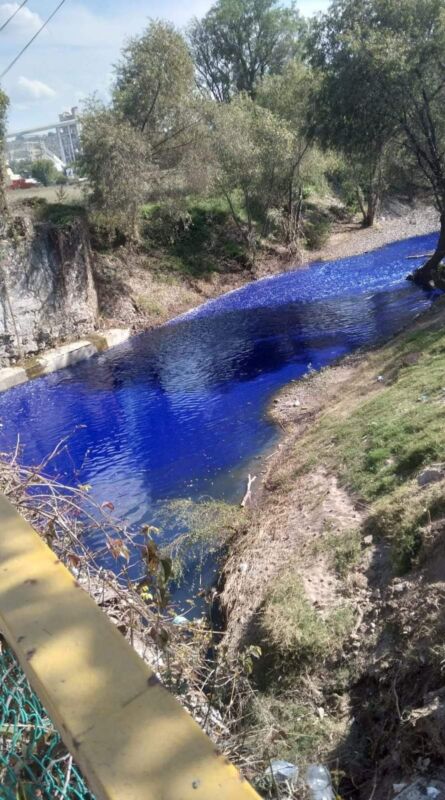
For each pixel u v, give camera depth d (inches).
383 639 214.5
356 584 252.4
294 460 434.3
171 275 1151.6
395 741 173.6
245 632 259.8
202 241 1278.3
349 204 1718.8
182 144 1143.6
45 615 47.4
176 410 621.6
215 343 847.1
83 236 951.0
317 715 203.3
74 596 49.3
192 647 168.4
